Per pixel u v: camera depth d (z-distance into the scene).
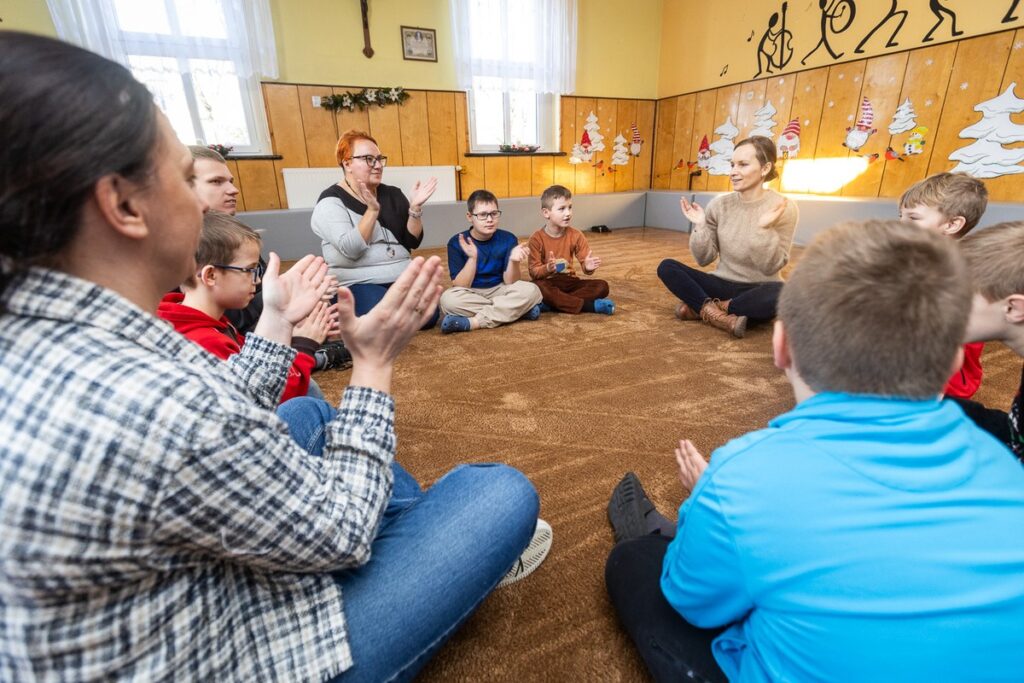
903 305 0.43
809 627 0.44
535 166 6.03
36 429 0.32
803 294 0.48
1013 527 0.43
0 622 0.34
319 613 0.52
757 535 0.46
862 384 0.46
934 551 0.42
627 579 0.76
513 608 0.92
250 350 0.79
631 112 6.38
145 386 0.35
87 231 0.37
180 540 0.38
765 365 2.00
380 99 5.00
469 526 0.67
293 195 4.86
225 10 4.29
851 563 0.42
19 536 0.32
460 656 0.83
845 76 4.49
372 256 2.41
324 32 4.73
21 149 0.31
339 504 0.48
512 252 2.57
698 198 5.83
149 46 4.18
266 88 4.63
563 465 1.35
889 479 0.44
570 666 0.81
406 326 0.59
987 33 3.60
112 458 0.33
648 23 6.14
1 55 0.32
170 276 0.45
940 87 3.91
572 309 2.72
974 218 1.42
